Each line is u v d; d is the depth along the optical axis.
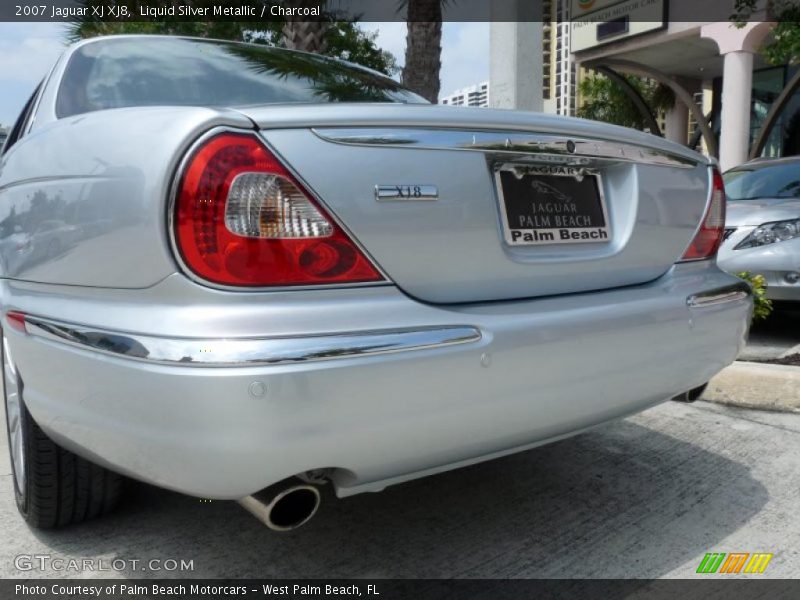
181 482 1.51
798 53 7.61
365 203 1.58
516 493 2.56
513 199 1.88
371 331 1.53
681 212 2.25
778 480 2.63
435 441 1.63
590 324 1.86
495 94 6.79
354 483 1.61
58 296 1.83
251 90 2.45
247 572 2.05
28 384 1.92
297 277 1.50
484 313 1.72
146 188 1.51
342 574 2.04
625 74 21.67
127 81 2.38
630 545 2.19
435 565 2.08
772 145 19.64
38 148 2.03
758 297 4.39
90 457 1.80
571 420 1.88
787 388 3.34
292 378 1.42
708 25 14.44
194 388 1.39
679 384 2.14
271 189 1.49
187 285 1.46
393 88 2.91
